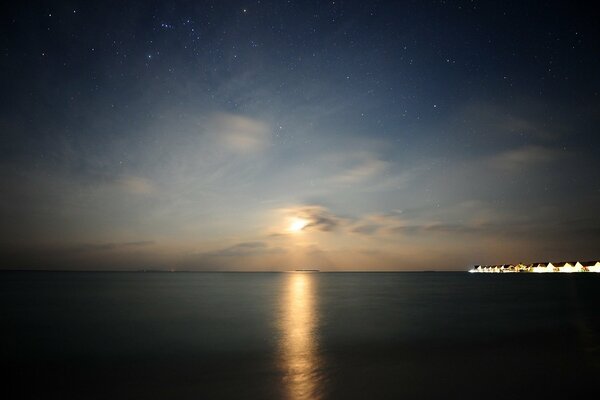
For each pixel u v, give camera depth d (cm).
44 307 3319
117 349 1664
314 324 2366
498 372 1236
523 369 1270
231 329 2188
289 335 1989
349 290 6247
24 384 1184
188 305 3556
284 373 1266
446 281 10594
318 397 1021
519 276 12950
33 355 1563
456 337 1888
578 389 1062
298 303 3809
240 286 7619
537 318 2536
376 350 1609
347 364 1370
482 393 1034
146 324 2370
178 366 1377
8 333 2052
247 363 1408
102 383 1184
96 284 7775
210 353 1584
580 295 4462
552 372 1232
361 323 2409
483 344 1706
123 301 3938
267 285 8225
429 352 1555
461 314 2838
